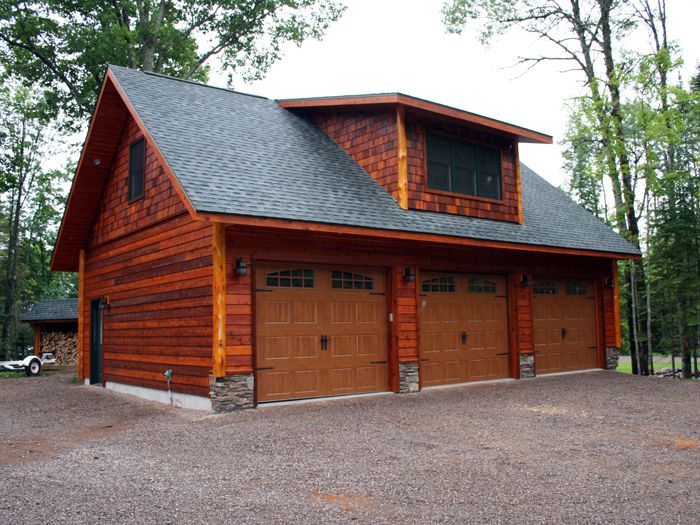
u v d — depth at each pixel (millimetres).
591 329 15117
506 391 11125
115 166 13055
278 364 9531
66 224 14109
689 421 8289
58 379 16875
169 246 10344
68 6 20234
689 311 18359
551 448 6652
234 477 5469
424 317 11555
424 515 4500
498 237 11750
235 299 8961
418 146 11719
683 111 17719
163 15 21891
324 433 7371
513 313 13023
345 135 12875
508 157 13531
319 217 9070
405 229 10133
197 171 8906
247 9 22750
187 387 9500
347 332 10391
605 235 15328
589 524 4336
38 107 24531
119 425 8406
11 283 29094
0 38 20391
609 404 9719
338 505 4711
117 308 12602
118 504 4656
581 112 17172
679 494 5012
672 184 18156
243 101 13266
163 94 11609
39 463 6043
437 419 8336
